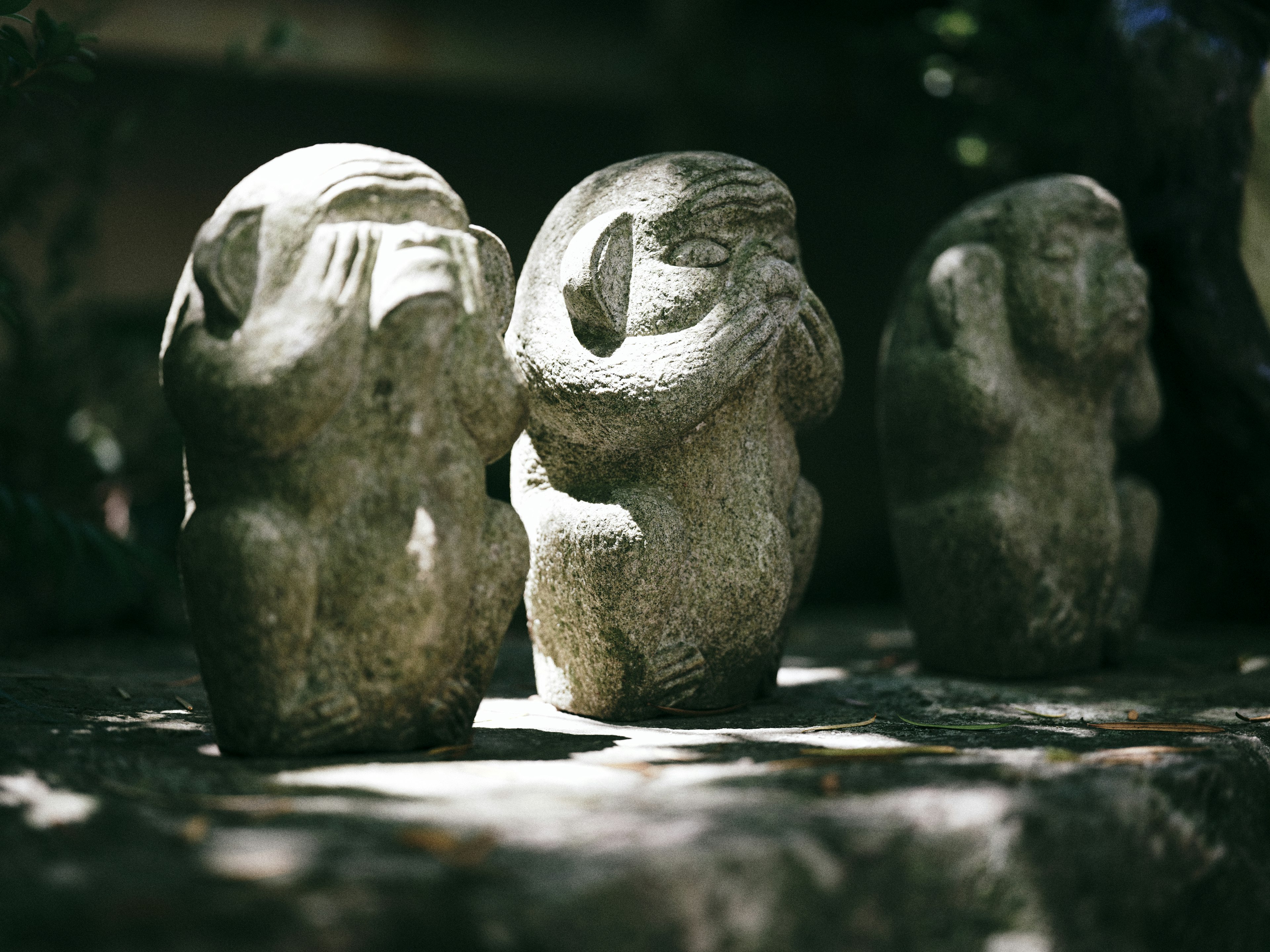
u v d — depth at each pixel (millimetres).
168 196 9461
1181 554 6539
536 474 3797
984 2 7488
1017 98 7730
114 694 3967
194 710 3652
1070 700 4066
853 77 9508
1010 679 4582
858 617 7438
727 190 3709
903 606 8680
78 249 6930
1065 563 4633
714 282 3664
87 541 5039
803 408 3949
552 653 3740
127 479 7090
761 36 10242
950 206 9117
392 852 2057
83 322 7113
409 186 3049
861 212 10656
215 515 2842
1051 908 2330
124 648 5754
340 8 9305
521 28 9875
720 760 2869
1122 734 3291
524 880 1922
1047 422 4672
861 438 10367
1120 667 4934
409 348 2893
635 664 3574
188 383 2861
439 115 10320
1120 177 5637
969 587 4566
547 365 3627
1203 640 5816
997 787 2494
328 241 2875
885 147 9797
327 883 1900
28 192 6621
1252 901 2793
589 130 10703
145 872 1949
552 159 10633
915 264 4953
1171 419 6047
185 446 3078
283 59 9148
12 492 4703
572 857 2018
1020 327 4629
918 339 4750
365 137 10094
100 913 1787
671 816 2268
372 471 2895
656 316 3598
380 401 2898
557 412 3648
